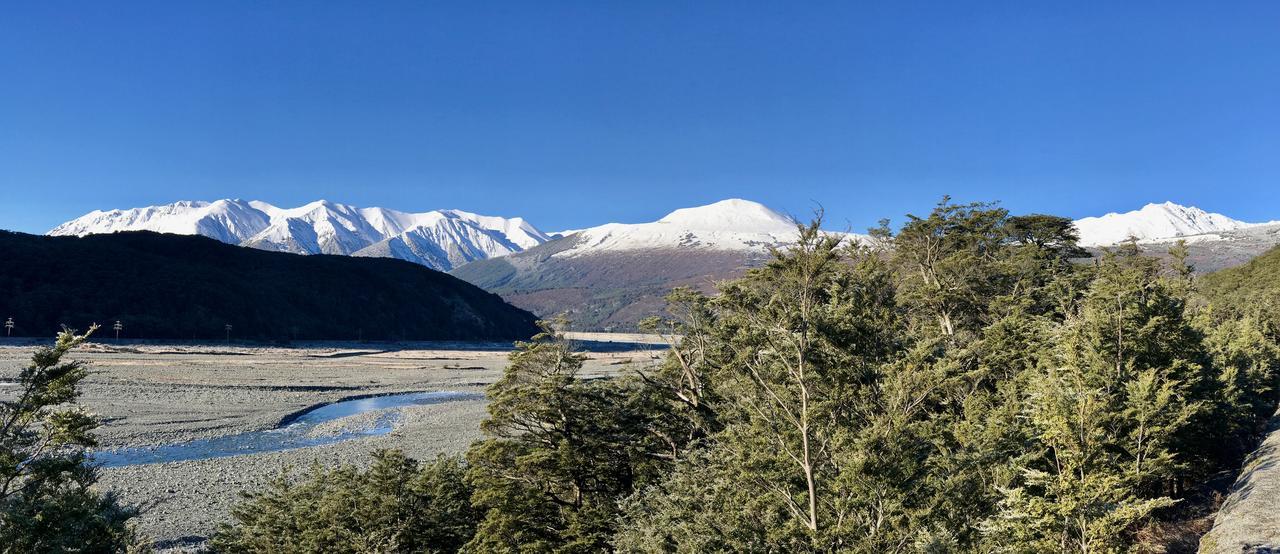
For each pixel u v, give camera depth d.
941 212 46.78
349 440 62.81
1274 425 33.44
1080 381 22.34
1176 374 27.97
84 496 18.64
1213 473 30.52
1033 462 21.22
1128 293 27.73
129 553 24.81
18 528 16.70
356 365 144.50
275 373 120.00
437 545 28.36
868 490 17.38
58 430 18.41
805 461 18.27
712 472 22.59
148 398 82.88
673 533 20.98
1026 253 44.22
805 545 17.97
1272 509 19.64
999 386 27.27
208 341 180.50
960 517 19.47
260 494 31.09
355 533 27.11
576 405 28.08
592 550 25.89
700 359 32.16
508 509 26.69
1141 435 24.25
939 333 31.66
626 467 29.19
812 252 19.52
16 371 98.94
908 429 18.80
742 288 26.30
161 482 45.59
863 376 20.20
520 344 29.30
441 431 68.19
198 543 34.53
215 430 65.81
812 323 19.70
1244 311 68.88
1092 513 18.38
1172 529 23.41
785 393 19.69
